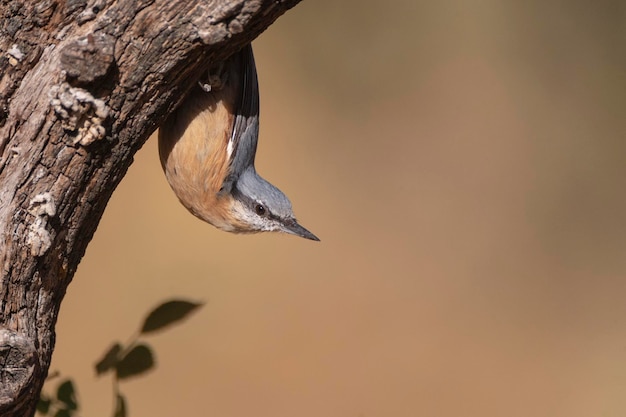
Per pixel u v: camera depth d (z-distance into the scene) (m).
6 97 4.33
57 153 4.40
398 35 15.93
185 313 4.82
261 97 15.23
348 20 15.96
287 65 15.57
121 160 4.59
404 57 15.88
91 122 4.39
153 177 13.70
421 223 14.66
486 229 14.77
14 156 4.37
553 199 15.30
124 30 4.32
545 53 15.96
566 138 15.70
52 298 4.59
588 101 15.80
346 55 15.80
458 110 15.63
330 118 15.47
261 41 15.61
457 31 16.05
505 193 15.17
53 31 4.33
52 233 4.46
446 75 15.85
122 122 4.49
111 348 4.84
